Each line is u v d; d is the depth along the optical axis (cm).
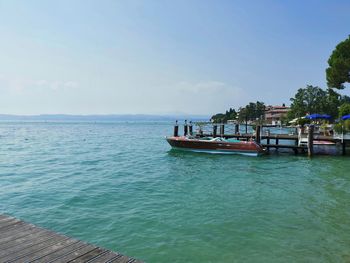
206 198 1337
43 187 1508
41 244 559
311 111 9400
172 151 3198
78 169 2111
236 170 2150
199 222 1023
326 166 2300
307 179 1798
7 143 4366
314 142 3122
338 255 793
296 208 1190
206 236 908
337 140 2919
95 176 1844
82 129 10125
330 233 937
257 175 1942
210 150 3028
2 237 587
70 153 3120
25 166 2233
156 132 8156
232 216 1089
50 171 2011
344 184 1644
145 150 3472
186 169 2183
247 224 1009
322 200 1309
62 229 947
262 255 791
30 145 4050
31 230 625
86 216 1068
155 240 876
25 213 1091
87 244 564
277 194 1416
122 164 2391
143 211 1134
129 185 1591
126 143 4472
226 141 2966
